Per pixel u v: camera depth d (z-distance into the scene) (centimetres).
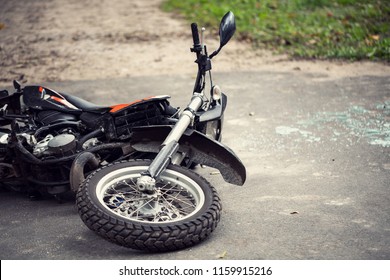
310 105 964
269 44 1405
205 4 1895
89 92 1080
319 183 666
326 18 1562
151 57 1333
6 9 2062
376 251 517
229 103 995
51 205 628
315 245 530
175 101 1003
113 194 541
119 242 499
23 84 1142
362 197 627
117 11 1944
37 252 532
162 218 528
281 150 773
